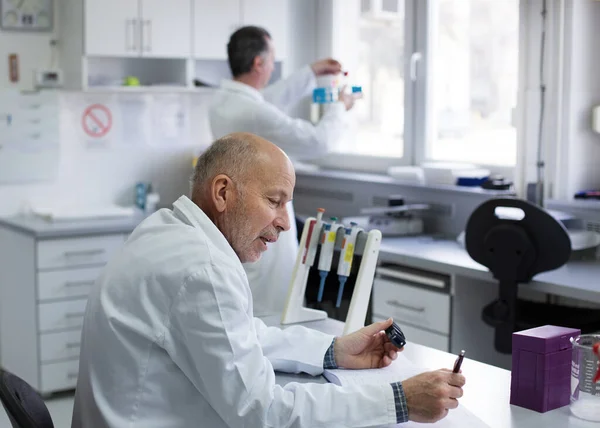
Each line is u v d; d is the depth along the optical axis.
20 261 4.22
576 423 1.67
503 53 4.07
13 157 4.50
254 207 1.75
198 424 1.66
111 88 4.41
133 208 4.77
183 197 1.81
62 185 4.66
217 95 3.56
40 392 4.12
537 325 3.02
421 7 4.46
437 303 3.43
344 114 3.62
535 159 3.66
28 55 4.50
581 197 3.51
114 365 1.64
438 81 4.47
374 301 3.76
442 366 2.06
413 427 1.65
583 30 3.52
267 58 3.53
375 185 4.46
